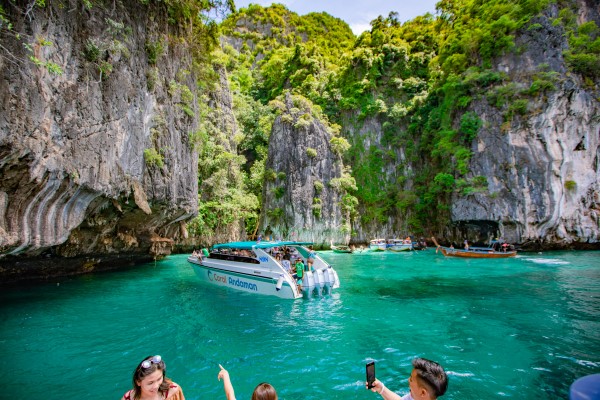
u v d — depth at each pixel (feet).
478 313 34.65
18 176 28.50
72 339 26.99
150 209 53.11
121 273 62.54
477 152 109.60
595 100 100.53
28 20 27.48
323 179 130.52
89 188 36.50
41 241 32.48
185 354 24.17
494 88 109.50
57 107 30.99
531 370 21.56
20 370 21.42
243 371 21.58
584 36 103.55
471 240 116.16
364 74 164.86
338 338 27.48
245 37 257.75
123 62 42.42
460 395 18.58
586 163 100.07
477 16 126.72
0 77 25.05
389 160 151.33
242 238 127.75
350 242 138.62
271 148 135.44
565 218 99.96
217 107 134.21
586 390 5.43
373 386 9.81
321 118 150.82
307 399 18.28
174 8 56.18
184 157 65.46
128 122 44.16
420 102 150.71
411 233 138.82
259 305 38.14
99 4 37.32
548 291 45.32
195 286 49.29
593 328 29.63
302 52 187.73
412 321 32.01
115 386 19.45
